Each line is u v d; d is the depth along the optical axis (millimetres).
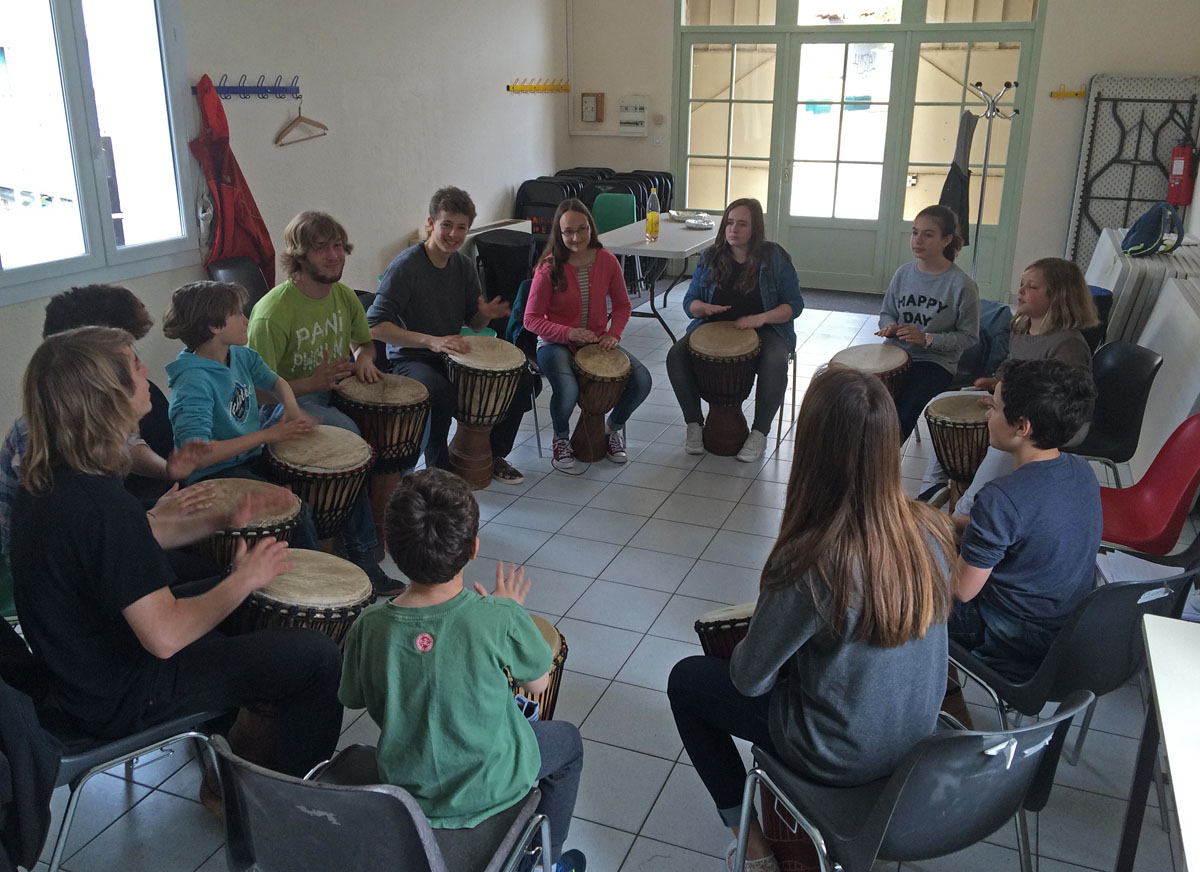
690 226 5645
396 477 3287
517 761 1550
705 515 3664
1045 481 1902
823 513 1468
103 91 3969
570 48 7906
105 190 3955
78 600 1628
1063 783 2242
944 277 3768
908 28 7062
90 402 1565
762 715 1761
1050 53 6742
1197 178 6031
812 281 7930
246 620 2041
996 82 6973
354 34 5301
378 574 3084
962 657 2021
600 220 6664
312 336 3037
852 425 1422
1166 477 2529
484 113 6734
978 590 1928
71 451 1575
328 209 5301
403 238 6000
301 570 2121
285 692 1887
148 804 2164
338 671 1930
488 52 6684
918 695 1523
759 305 4172
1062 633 1813
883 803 1404
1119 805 2172
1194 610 2150
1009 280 7328
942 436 3127
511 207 7277
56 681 1684
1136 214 6656
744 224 4023
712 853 2043
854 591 1428
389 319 3545
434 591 1556
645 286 6750
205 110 4277
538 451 4309
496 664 1516
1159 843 2062
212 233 4496
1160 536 2428
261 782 1348
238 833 1708
